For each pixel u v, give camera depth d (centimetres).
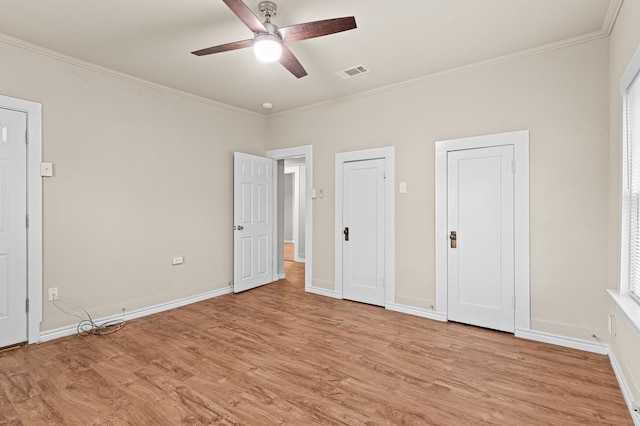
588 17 254
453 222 354
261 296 460
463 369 252
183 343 300
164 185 400
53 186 312
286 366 257
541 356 274
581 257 287
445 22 262
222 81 383
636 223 214
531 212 310
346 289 444
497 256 329
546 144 302
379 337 315
